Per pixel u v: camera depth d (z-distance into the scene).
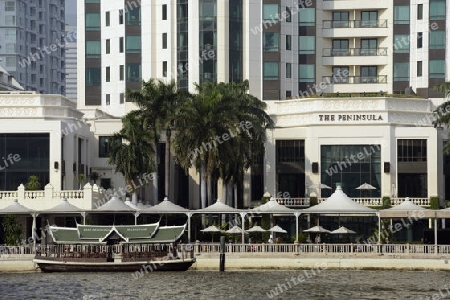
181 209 111.25
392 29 164.75
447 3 160.38
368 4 166.50
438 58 159.88
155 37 163.50
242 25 160.25
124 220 123.06
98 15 167.38
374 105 139.12
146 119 129.75
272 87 159.88
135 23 164.25
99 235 99.50
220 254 99.25
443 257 101.56
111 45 166.00
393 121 139.00
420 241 122.69
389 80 164.75
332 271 99.50
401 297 83.00
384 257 101.31
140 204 121.81
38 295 83.38
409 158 138.50
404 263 100.19
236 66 159.25
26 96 132.75
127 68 163.75
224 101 125.69
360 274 97.25
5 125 129.75
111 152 128.75
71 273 98.38
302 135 141.00
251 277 94.81
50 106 132.75
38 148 129.50
